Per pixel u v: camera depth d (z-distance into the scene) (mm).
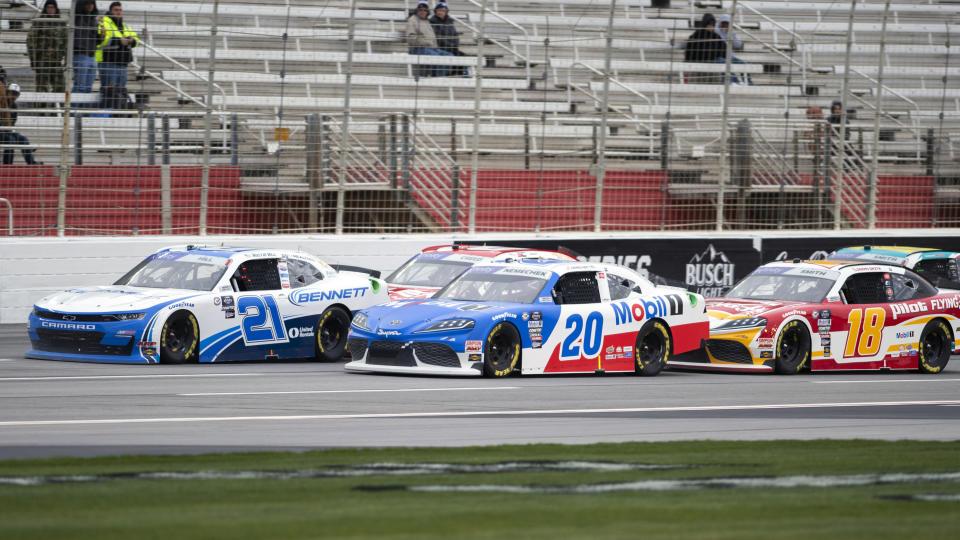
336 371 50469
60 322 50656
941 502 24469
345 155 72688
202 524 20750
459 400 41219
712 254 81562
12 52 76375
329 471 26625
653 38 100375
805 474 27734
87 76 71125
